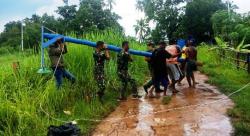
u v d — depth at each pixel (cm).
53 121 834
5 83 949
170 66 1194
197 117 875
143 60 1662
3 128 770
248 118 820
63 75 1050
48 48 1133
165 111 957
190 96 1135
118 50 1184
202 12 4941
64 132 724
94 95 1056
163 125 829
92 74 1114
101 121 888
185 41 1434
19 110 780
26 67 1049
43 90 950
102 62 1052
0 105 790
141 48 1806
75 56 1136
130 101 1110
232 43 2059
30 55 1154
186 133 759
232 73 1528
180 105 1013
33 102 836
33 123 789
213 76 1541
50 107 902
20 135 734
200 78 1538
